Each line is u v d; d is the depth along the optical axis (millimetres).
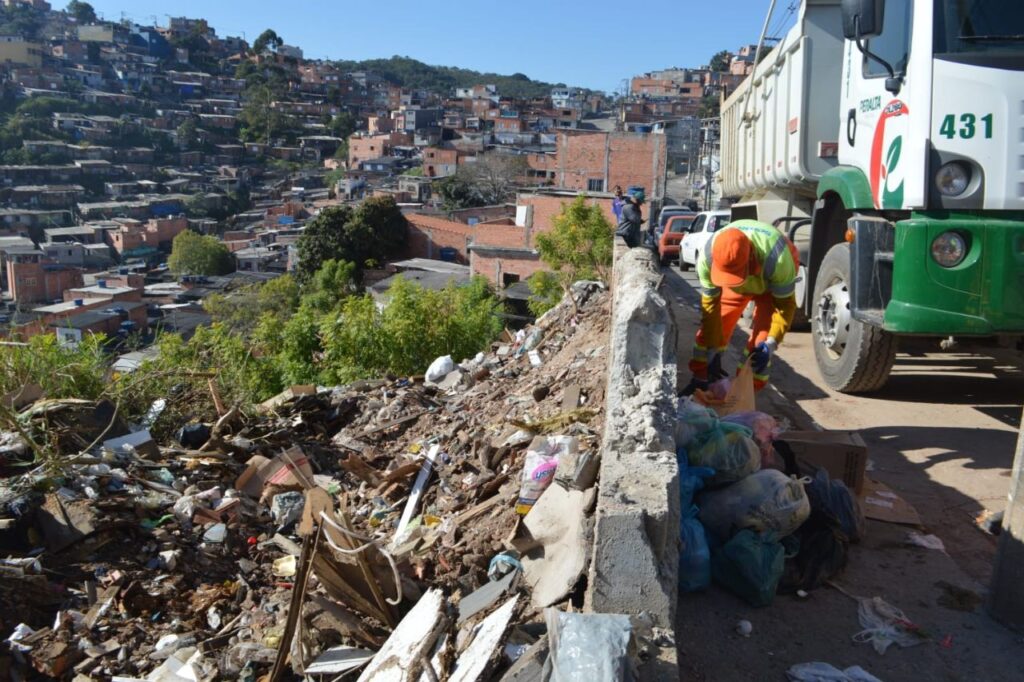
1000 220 4957
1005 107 4871
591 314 10656
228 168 132875
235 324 41781
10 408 6359
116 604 4500
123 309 52938
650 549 2877
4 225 98562
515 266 43688
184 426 7340
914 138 5121
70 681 4004
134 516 5246
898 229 5180
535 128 135875
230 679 3949
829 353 6684
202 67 197750
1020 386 6680
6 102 138500
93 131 133000
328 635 4156
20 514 4930
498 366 10180
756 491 3799
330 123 164750
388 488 6316
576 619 2539
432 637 3314
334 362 13406
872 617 3514
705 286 5473
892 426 5816
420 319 13984
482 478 5906
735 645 3359
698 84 156875
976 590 3732
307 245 55562
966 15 4988
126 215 105938
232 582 4895
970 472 5012
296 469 5941
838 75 8102
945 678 3170
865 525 4238
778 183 9492
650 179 55312
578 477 3885
